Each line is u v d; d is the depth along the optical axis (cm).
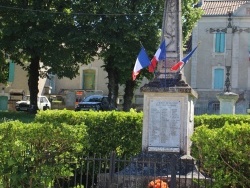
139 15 3017
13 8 2959
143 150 1206
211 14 4581
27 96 4216
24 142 904
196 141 959
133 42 3009
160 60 1251
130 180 1073
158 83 1220
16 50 3014
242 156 811
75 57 3131
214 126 1532
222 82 4544
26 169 883
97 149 1439
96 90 4831
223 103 2344
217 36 4591
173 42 1267
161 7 3064
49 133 917
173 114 1201
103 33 2981
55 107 4019
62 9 3053
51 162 909
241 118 1530
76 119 1475
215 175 838
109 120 1450
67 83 5019
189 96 1217
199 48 4616
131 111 1534
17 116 2638
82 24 3041
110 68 3225
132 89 3409
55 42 3005
